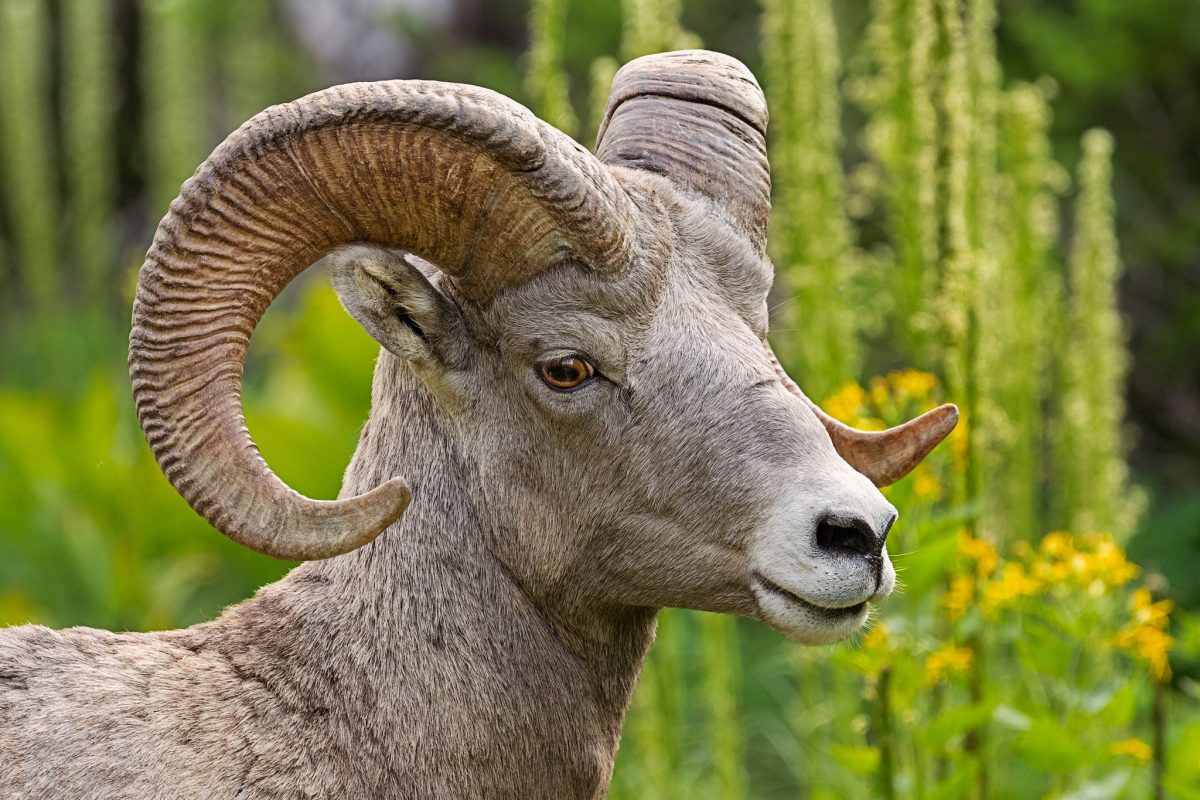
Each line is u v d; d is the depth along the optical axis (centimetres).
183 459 1222
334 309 3362
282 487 1203
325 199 1259
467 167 1248
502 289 1309
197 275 1223
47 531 3359
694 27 5184
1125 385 4706
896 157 2119
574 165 1252
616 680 1412
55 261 4641
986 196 2266
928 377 1983
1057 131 4784
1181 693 2612
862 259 2438
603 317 1292
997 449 2588
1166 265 4906
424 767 1312
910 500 1869
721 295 1341
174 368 1220
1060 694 1964
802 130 2303
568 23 4997
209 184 1215
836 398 2002
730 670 2459
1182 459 4747
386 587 1350
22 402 3659
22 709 1254
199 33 5016
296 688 1310
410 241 1297
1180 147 4916
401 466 1382
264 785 1260
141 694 1276
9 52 4325
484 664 1344
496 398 1341
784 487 1259
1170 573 3603
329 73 6138
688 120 1406
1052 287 2733
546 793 1370
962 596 1964
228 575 3584
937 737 1797
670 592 1332
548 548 1346
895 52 2114
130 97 6562
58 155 5962
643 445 1296
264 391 4312
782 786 3042
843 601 1242
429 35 5888
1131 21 4553
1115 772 1959
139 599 3170
